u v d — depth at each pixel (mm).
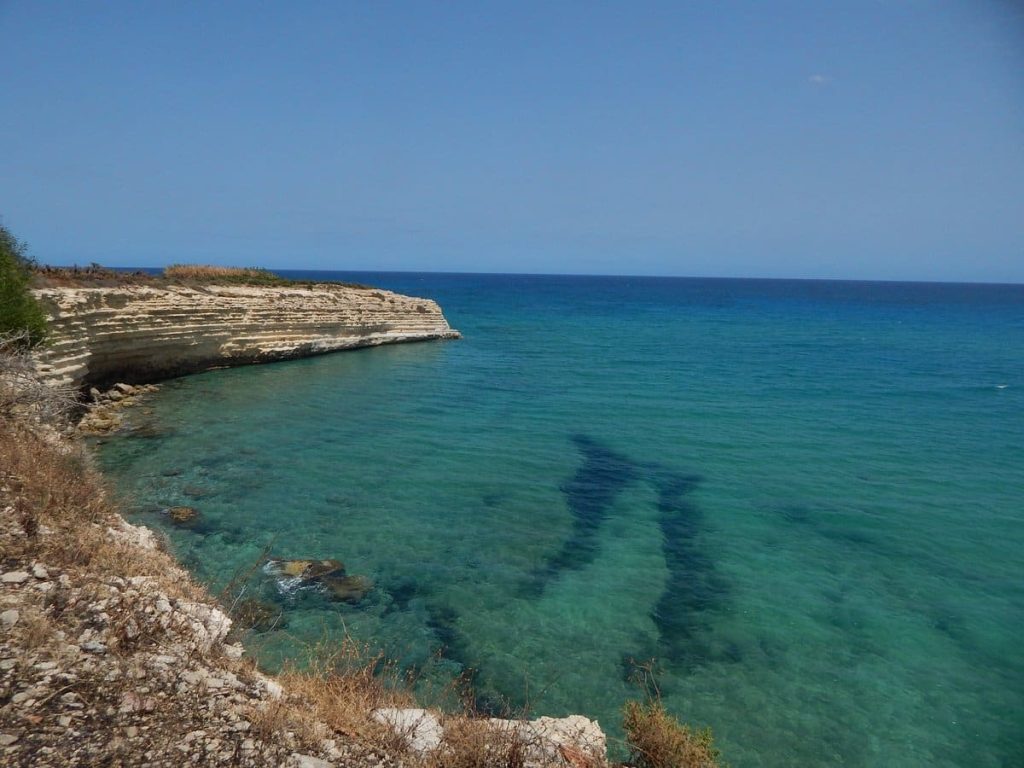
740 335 64500
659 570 13078
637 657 10055
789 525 15680
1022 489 18531
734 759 8016
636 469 19812
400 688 8547
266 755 4852
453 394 30641
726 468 20125
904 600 12180
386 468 18625
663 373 38875
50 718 4707
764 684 9547
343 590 11422
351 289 52219
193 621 6680
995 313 115562
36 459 9547
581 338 58844
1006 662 10320
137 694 5199
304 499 15727
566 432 23984
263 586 11297
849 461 21047
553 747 6336
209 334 33500
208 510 14609
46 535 7391
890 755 8250
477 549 13555
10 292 18422
